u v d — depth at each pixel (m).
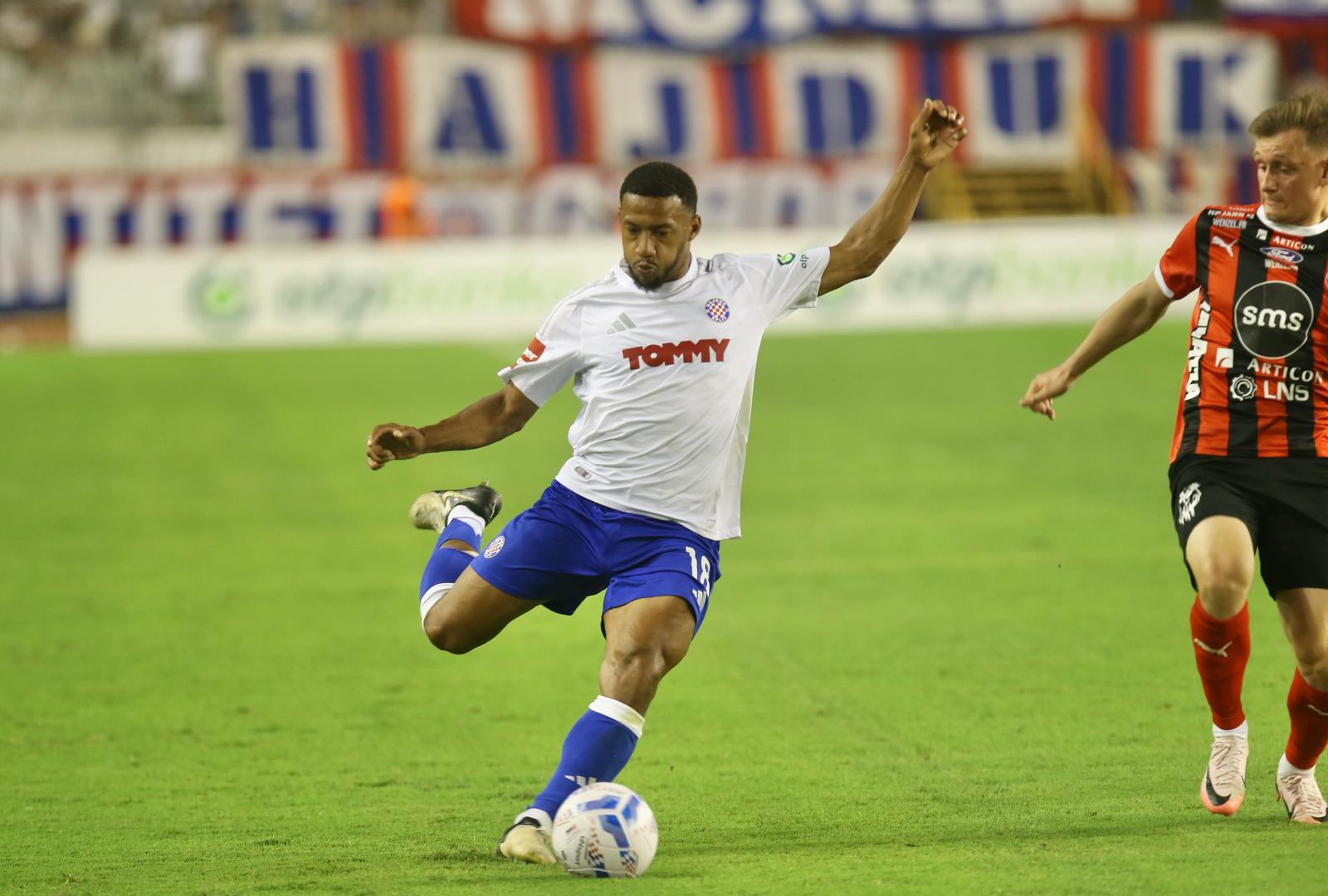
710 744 21.03
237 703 24.08
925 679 24.34
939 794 18.33
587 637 28.53
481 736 21.95
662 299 16.34
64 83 100.94
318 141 99.56
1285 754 16.88
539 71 101.25
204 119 101.50
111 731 22.50
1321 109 15.89
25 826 17.91
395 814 18.16
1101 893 14.19
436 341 81.94
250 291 82.25
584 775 15.62
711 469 16.50
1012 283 83.50
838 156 103.50
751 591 31.47
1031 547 34.72
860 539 36.16
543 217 98.56
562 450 50.66
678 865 15.57
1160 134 104.62
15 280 92.81
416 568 34.75
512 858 15.90
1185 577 31.41
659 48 101.88
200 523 40.22
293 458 49.84
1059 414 54.47
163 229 95.00
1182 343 74.75
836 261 16.86
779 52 103.00
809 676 24.81
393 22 103.31
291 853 16.55
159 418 58.53
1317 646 15.90
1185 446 16.78
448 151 100.62
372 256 82.50
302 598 31.89
